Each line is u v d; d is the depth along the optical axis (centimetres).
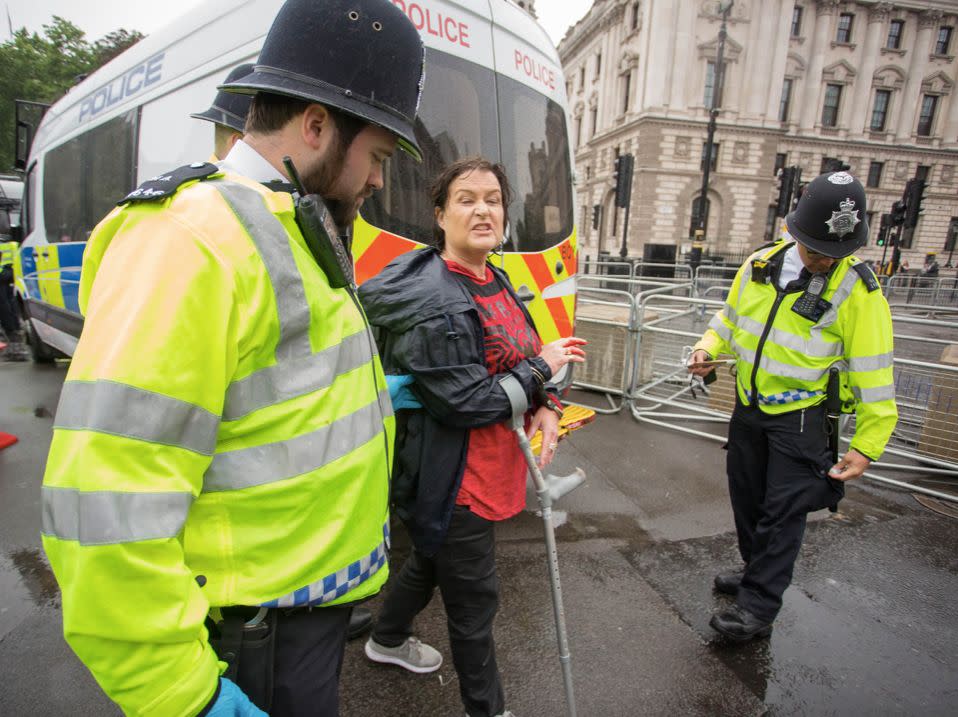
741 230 3228
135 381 67
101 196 468
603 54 3575
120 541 65
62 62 3322
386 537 113
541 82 349
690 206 3172
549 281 363
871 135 3594
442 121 291
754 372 229
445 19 290
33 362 722
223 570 84
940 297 1577
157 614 69
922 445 431
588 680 213
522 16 344
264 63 89
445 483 151
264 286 79
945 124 3644
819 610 258
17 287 742
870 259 3759
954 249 3844
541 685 210
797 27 3331
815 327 215
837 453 222
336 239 93
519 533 317
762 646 233
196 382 72
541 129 349
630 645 232
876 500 372
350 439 94
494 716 168
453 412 142
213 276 73
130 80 423
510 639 233
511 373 149
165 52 379
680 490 373
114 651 68
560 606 169
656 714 198
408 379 146
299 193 90
